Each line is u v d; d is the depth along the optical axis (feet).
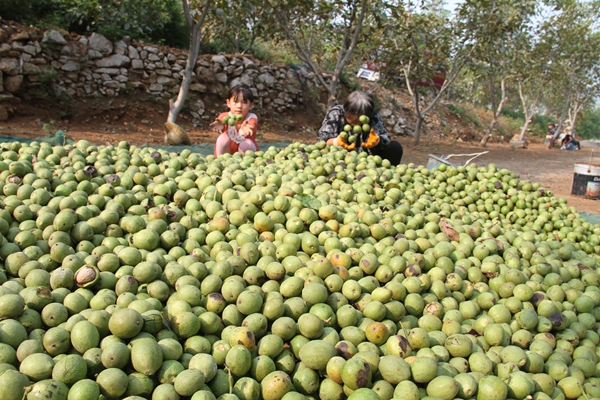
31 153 16.31
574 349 10.93
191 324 8.69
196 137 52.11
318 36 86.63
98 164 15.92
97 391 7.02
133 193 14.20
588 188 43.01
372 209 15.64
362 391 7.68
